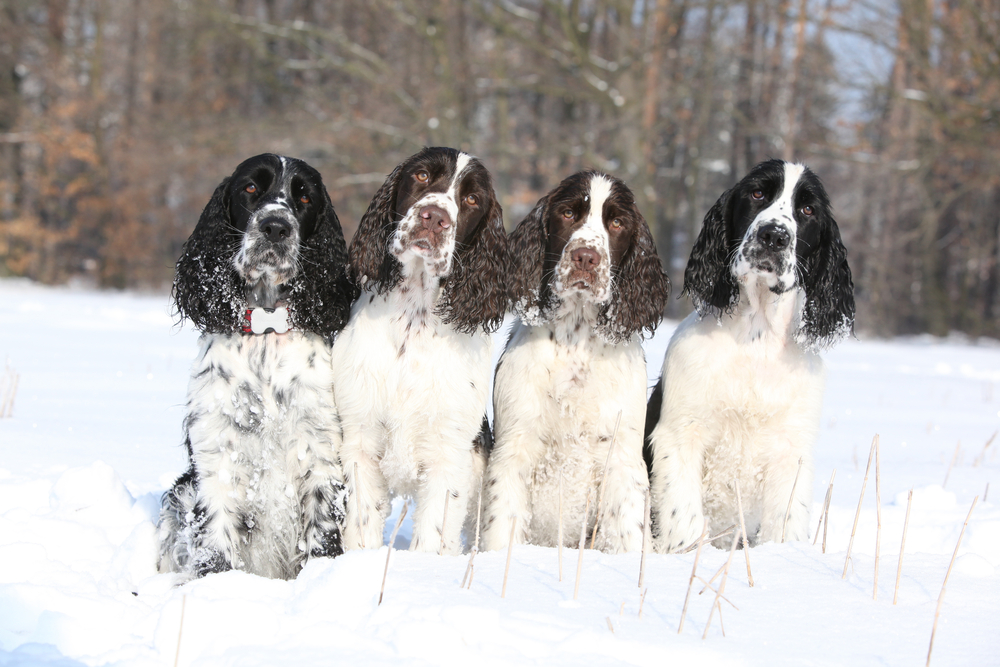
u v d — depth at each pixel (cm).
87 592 305
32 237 2922
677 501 423
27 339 1113
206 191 2634
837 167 2738
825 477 545
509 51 2669
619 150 2334
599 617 275
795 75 2539
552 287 423
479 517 404
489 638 251
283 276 385
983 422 796
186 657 250
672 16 2389
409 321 396
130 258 2855
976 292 3106
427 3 2500
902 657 251
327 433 389
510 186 2859
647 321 441
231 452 375
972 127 2092
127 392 724
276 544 387
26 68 2952
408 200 407
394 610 264
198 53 2725
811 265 440
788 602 292
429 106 2422
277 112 2680
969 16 2097
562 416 420
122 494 400
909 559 343
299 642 249
